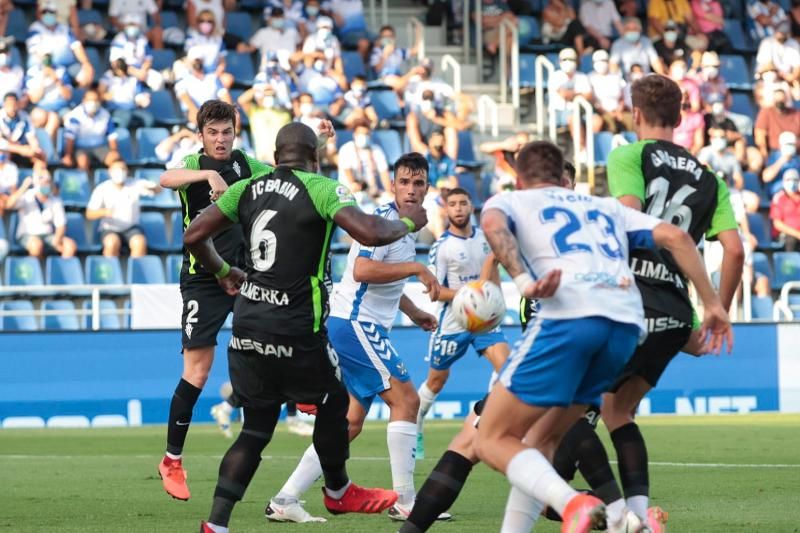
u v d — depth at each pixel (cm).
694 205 1612
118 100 5456
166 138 5447
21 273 4894
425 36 6562
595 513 1270
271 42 5878
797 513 2009
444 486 1480
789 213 5912
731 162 5919
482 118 6134
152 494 2367
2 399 4425
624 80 6225
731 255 1617
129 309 4653
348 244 5316
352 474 2719
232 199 1611
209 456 3222
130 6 5794
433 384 2875
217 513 1576
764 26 6850
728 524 1866
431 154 5553
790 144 6025
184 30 5966
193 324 2147
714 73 6294
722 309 1396
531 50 6462
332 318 2073
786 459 3028
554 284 1309
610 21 6500
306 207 1560
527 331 1373
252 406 1611
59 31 5481
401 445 1994
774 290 5831
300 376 1598
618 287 1362
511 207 1384
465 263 2769
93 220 5219
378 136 5731
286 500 1928
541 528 1812
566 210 1387
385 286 2069
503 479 2573
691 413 4966
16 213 4994
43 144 5250
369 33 6197
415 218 1571
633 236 1420
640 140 1673
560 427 1454
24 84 5331
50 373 4462
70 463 3034
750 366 5003
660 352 1602
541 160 1429
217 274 1675
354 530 1830
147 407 4525
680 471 2747
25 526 1891
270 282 1578
